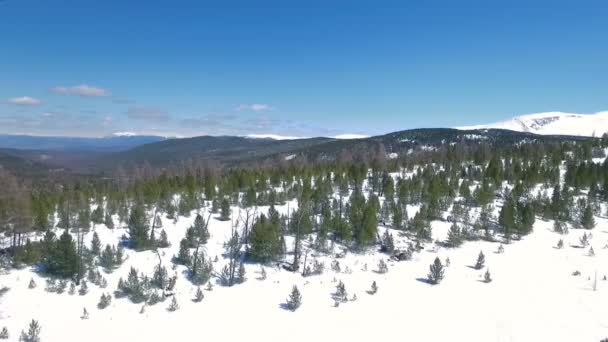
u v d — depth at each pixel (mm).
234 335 23312
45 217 41062
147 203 53000
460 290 29219
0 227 34406
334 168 87438
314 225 43062
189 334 23406
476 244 40156
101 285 29328
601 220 48562
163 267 30844
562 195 52375
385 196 56469
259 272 33125
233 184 63688
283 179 72562
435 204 48312
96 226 44625
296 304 26844
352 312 26078
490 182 63625
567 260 35062
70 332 23359
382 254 37594
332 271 33531
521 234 42375
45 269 31250
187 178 71188
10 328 23391
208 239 40562
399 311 26031
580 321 23781
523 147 105250
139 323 24688
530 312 25266
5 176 42938
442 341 22094
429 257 36594
